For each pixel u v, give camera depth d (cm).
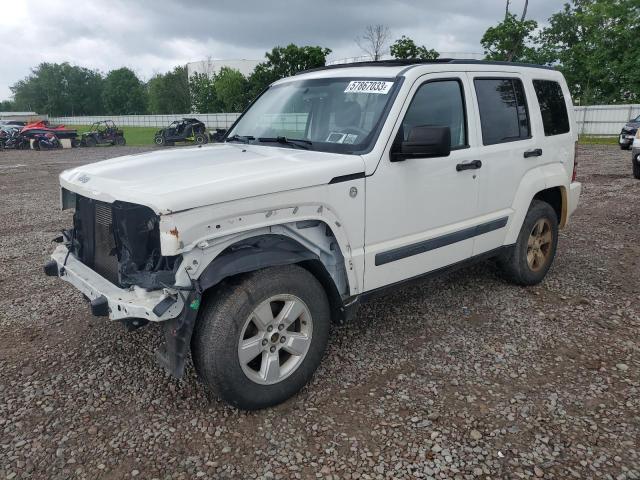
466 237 431
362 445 288
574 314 458
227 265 285
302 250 319
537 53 3978
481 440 291
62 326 445
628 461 273
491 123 447
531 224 498
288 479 264
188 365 373
